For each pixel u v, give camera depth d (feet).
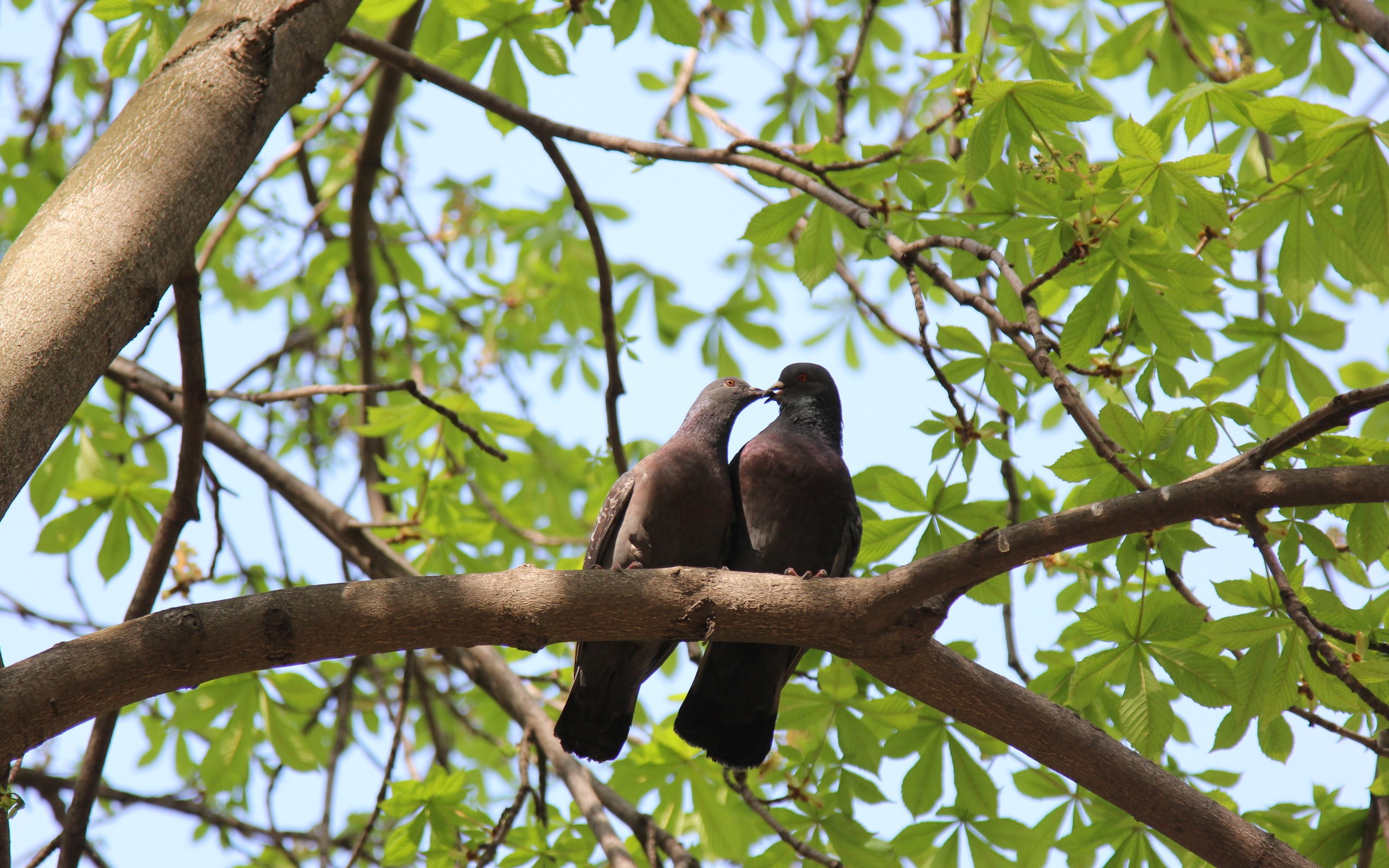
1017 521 32.71
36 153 49.29
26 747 17.02
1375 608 24.35
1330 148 22.68
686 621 20.29
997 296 30.42
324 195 51.26
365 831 33.83
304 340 49.83
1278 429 24.06
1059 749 21.54
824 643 20.66
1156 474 24.48
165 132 19.51
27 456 16.01
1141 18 39.78
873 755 30.42
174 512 30.45
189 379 28.58
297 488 39.73
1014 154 26.68
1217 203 23.17
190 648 17.95
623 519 29.66
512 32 31.12
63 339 16.75
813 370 33.12
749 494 29.89
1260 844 21.13
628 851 32.24
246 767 37.73
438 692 45.68
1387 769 25.94
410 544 41.45
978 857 30.66
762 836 37.76
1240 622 22.67
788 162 29.25
